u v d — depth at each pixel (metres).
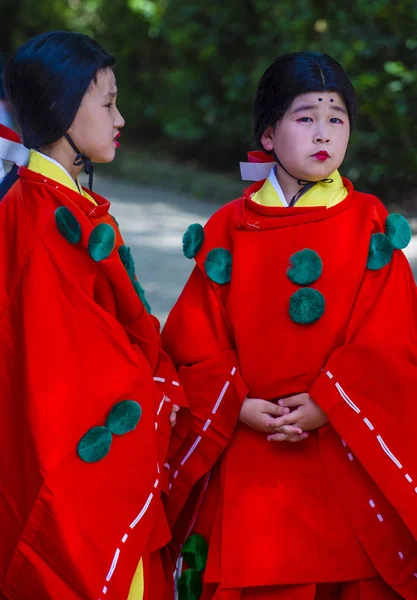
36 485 2.85
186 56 13.55
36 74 2.94
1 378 2.93
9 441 2.93
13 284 2.93
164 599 3.24
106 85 3.03
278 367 3.12
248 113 12.37
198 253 3.32
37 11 20.08
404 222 3.20
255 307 3.16
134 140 16.45
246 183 12.02
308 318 3.06
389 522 3.07
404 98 9.48
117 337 2.97
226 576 3.06
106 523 2.90
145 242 9.14
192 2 13.04
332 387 3.06
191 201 11.94
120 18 16.02
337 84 3.09
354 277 3.12
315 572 3.03
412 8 9.30
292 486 3.10
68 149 3.04
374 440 3.04
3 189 3.09
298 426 3.08
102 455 2.89
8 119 3.28
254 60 12.39
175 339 3.32
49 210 2.95
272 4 11.67
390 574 3.05
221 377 3.19
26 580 2.88
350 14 10.10
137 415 2.95
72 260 2.94
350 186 3.26
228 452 3.21
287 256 3.14
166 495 3.32
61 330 2.89
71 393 2.88
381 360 3.04
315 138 3.07
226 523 3.11
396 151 9.84
